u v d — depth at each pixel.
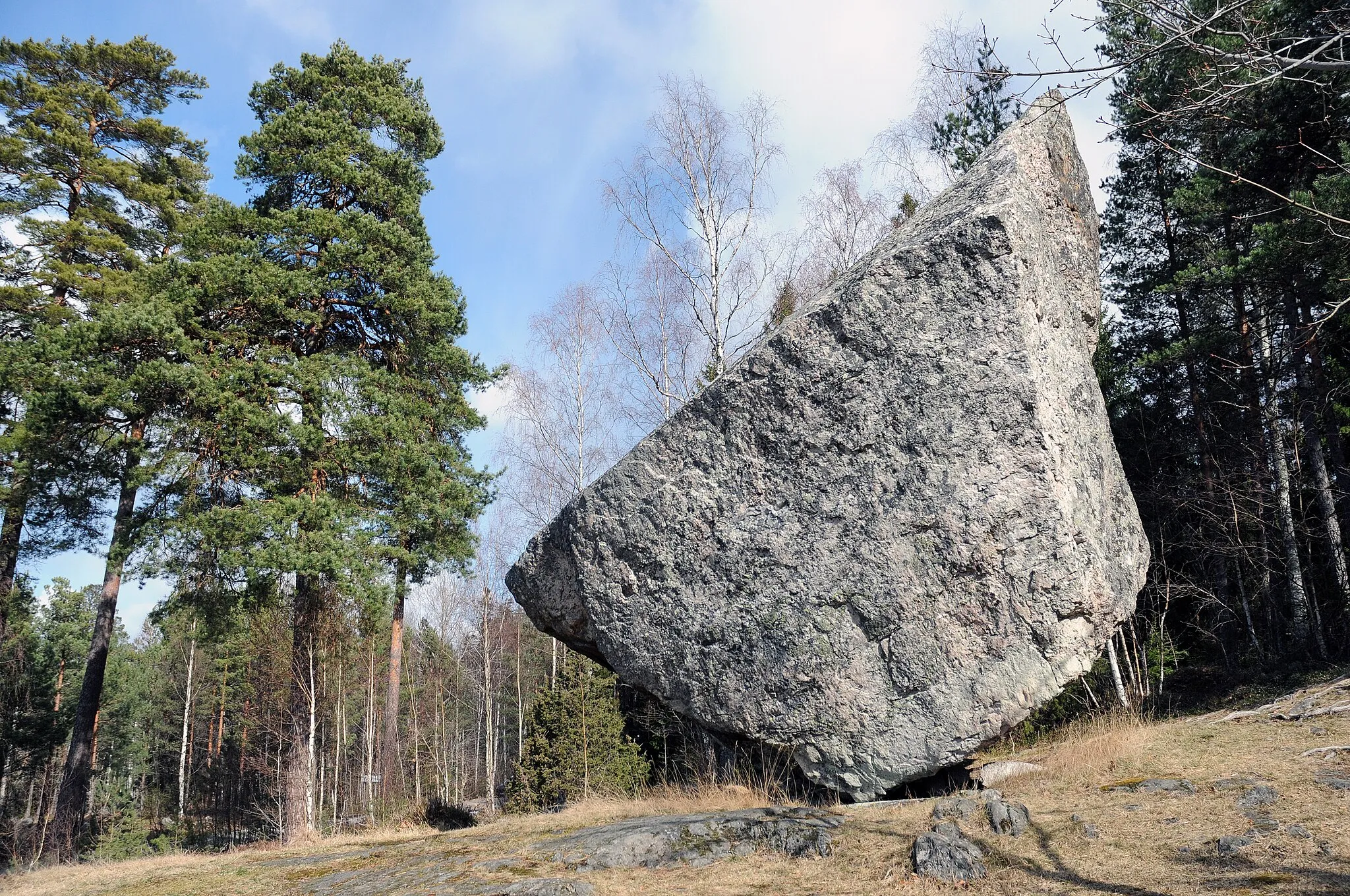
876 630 7.35
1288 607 17.59
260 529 14.41
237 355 16.14
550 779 14.82
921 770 7.18
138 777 45.50
